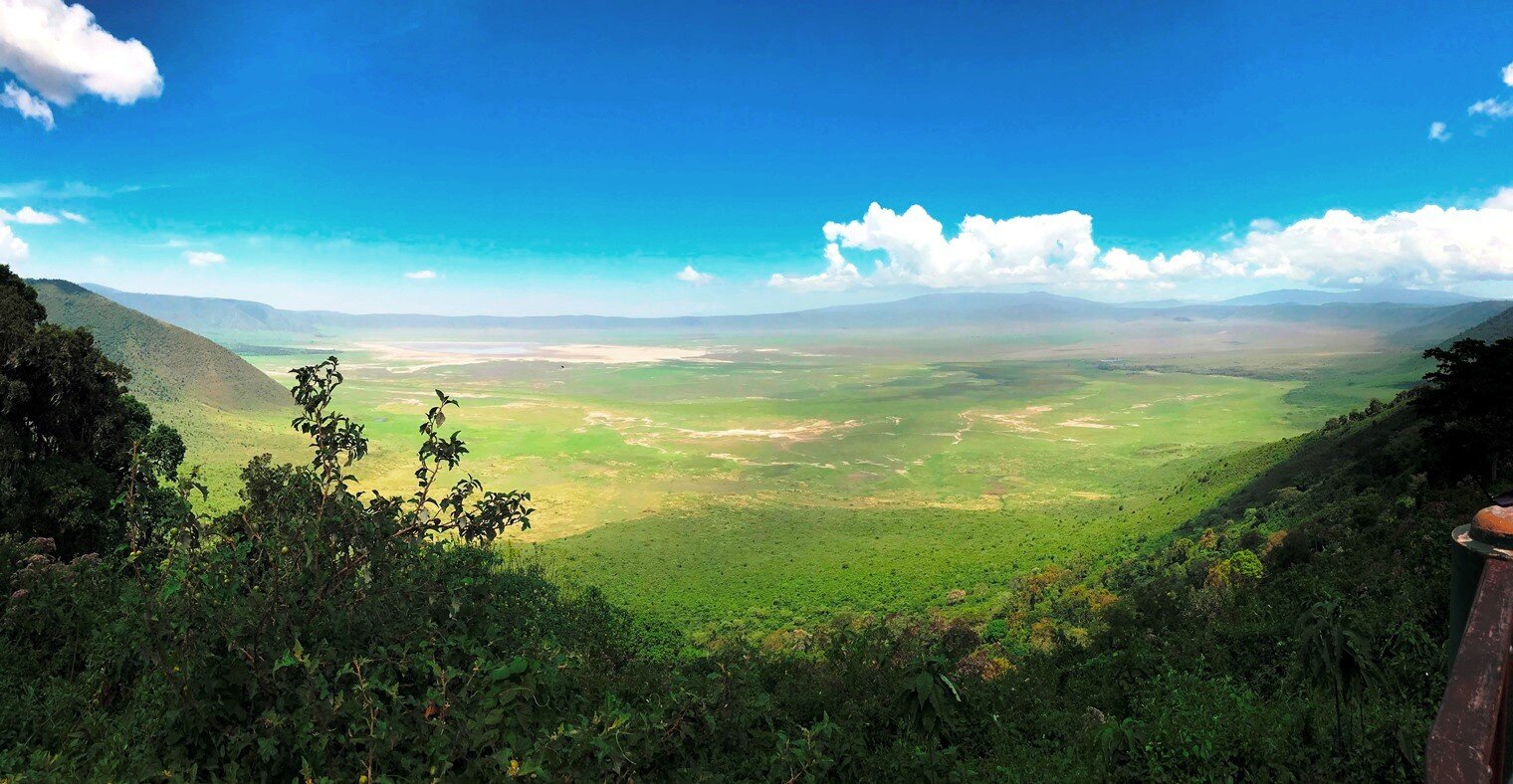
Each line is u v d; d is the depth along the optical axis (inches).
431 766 172.9
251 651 184.9
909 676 350.3
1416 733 278.8
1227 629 727.7
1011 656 954.1
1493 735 80.9
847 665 534.3
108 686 232.4
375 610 208.8
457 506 224.7
